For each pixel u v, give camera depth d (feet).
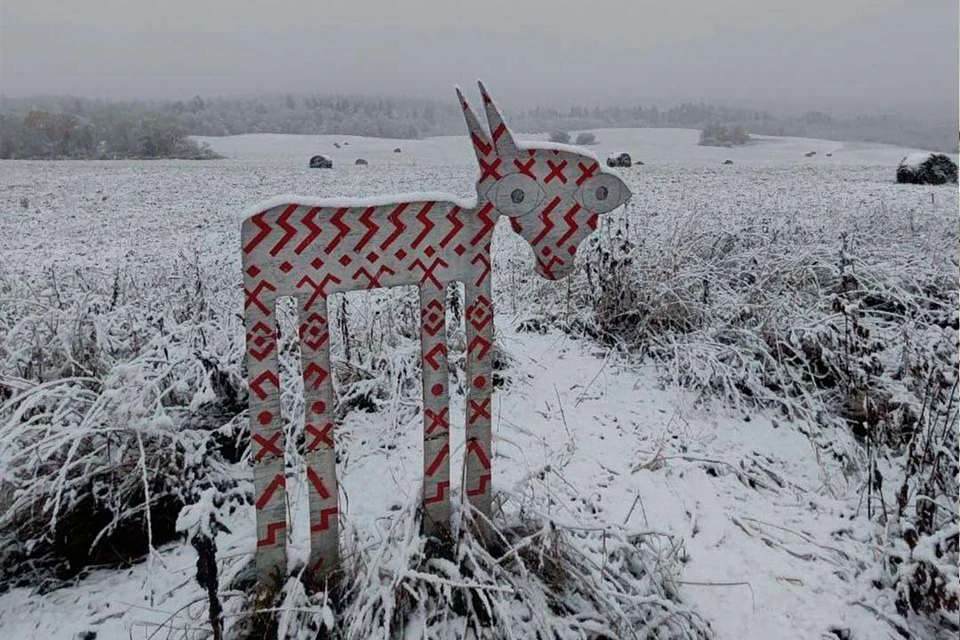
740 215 32.91
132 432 11.02
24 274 21.74
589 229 8.86
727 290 19.07
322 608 7.97
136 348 14.35
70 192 68.80
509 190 8.36
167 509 11.05
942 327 17.74
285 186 73.77
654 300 17.97
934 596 9.12
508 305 21.34
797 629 9.05
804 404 15.24
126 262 31.27
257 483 8.14
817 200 48.47
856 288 19.04
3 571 10.28
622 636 8.53
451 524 9.37
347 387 14.61
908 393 13.01
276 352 7.85
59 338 13.25
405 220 8.06
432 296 8.45
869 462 11.62
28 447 9.96
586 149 8.61
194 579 9.66
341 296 16.57
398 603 8.52
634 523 11.07
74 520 10.75
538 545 9.32
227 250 36.40
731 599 9.53
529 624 8.52
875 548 10.46
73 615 9.30
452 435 13.32
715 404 15.33
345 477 12.17
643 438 13.82
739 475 12.73
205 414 12.89
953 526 9.18
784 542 10.78
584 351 17.76
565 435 13.74
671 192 58.29
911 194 53.31
